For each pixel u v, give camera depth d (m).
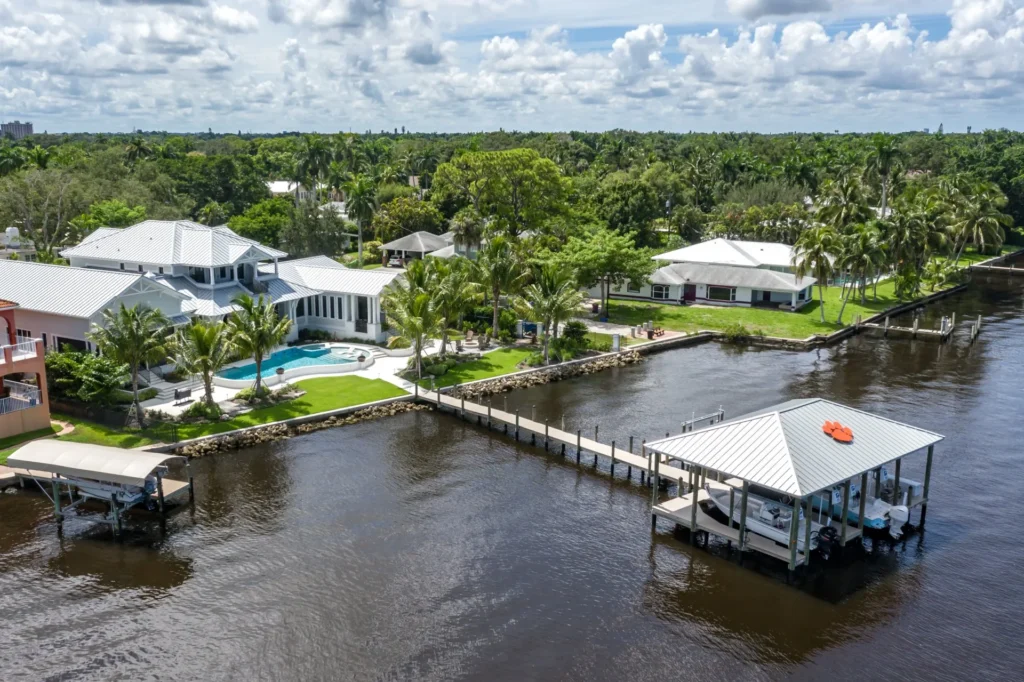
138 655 28.58
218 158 138.75
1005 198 131.12
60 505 39.47
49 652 28.69
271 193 153.88
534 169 100.12
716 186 158.38
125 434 47.12
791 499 38.69
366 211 106.00
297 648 29.06
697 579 34.25
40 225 95.81
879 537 38.16
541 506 41.19
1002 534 38.44
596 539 37.72
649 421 54.22
